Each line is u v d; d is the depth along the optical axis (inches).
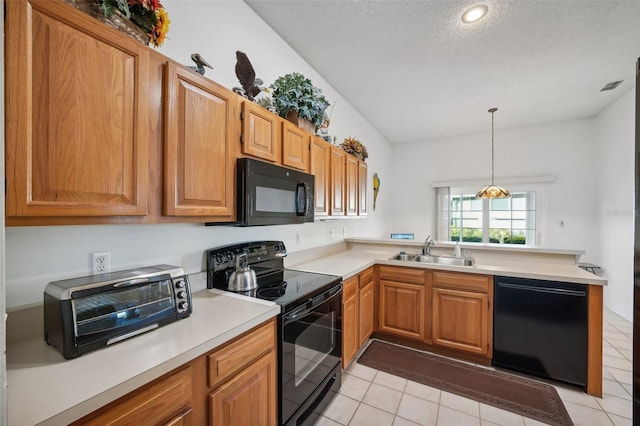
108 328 36.3
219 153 51.4
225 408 41.1
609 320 124.2
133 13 39.0
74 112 32.0
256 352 47.4
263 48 82.4
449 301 93.5
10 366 31.4
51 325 35.2
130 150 37.7
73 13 31.8
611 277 136.9
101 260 46.6
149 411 31.8
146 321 40.4
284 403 53.2
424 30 84.7
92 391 27.2
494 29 83.3
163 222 42.6
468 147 189.6
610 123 138.4
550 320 79.4
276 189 63.8
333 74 111.3
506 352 85.2
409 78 113.8
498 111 148.1
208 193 49.1
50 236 40.8
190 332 40.7
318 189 84.6
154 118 40.9
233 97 54.6
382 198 195.2
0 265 20.8
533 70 106.2
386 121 164.9
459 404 70.7
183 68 44.8
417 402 71.6
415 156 206.7
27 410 24.6
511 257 102.6
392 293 103.6
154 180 41.0
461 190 194.2
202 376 38.4
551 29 82.7
